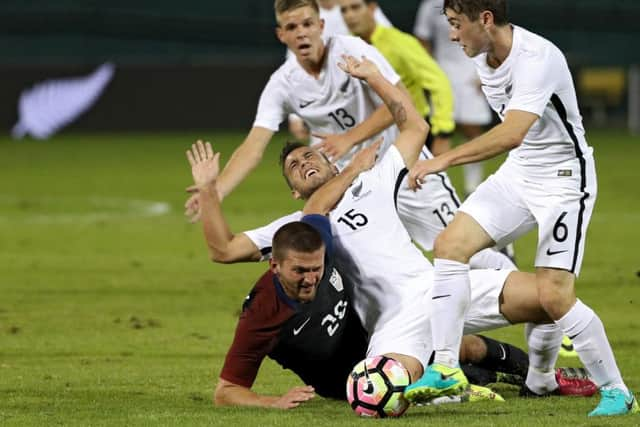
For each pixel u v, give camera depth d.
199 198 18.84
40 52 100.62
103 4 101.44
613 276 32.25
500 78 18.11
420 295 18.69
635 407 17.58
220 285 32.19
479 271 19.06
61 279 33.19
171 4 101.81
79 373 21.55
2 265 35.88
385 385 17.12
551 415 17.22
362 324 19.09
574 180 18.08
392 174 19.58
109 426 16.78
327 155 22.86
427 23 49.91
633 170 64.38
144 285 32.22
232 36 102.38
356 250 18.88
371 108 24.67
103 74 94.38
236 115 93.56
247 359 18.27
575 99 18.20
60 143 88.50
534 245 39.06
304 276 17.31
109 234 43.12
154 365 22.33
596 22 102.00
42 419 17.39
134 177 64.44
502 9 17.70
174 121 94.12
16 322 27.03
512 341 24.14
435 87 30.89
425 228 25.22
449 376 16.81
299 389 18.22
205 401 18.95
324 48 24.42
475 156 17.53
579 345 17.73
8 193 57.69
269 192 56.19
